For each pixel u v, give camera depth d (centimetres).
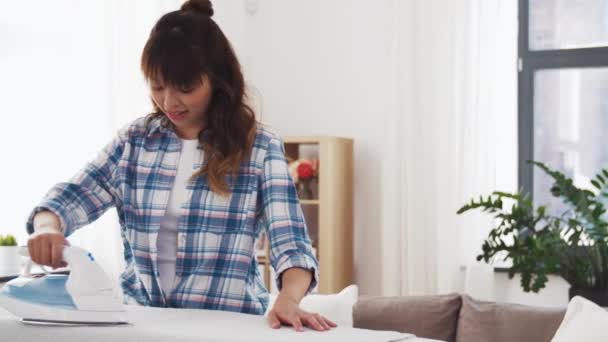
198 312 150
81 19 414
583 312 250
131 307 154
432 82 434
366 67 466
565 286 418
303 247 150
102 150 164
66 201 157
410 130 437
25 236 402
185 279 157
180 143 160
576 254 355
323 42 475
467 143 427
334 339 129
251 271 159
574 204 360
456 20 430
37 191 406
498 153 430
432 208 434
